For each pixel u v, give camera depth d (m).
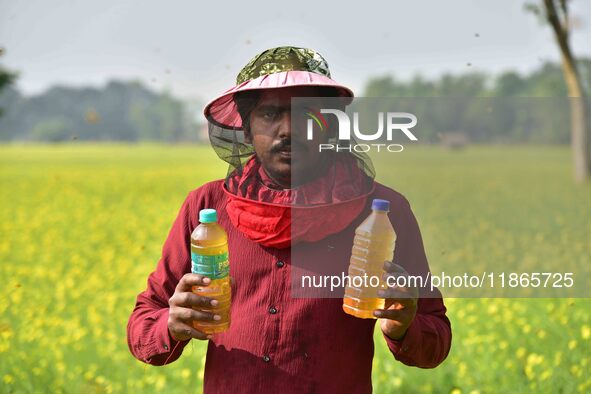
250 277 3.37
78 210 24.41
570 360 7.50
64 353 8.34
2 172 47.16
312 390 3.28
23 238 17.45
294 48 3.44
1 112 68.19
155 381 7.21
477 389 6.93
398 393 7.02
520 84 82.06
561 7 25.55
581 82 25.97
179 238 3.58
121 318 9.84
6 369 7.77
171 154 83.38
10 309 10.41
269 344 3.30
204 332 3.14
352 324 3.33
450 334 3.48
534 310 9.13
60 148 115.25
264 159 3.36
